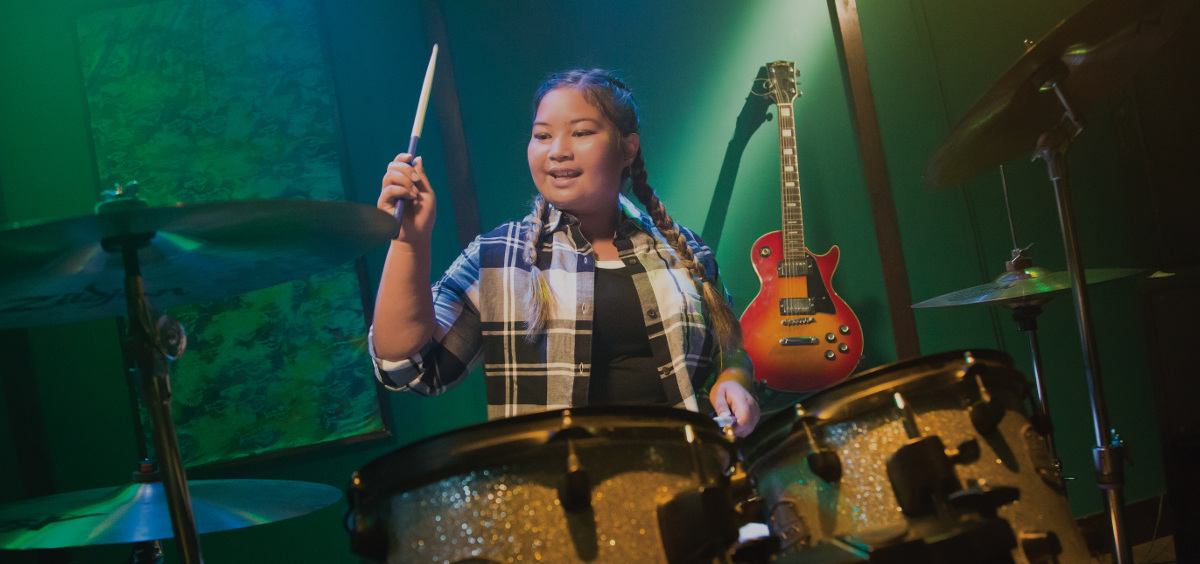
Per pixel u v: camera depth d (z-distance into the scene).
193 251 1.08
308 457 2.14
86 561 2.07
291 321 2.17
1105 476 1.56
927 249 2.49
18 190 2.11
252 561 2.11
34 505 1.41
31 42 2.14
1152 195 2.39
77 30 2.15
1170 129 2.37
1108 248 2.62
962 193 2.53
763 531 1.25
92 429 2.09
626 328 1.57
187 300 1.33
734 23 2.45
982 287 2.06
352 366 2.18
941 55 2.54
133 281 1.00
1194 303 2.21
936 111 2.52
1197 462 2.20
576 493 0.80
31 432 2.04
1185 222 2.34
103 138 2.13
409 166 1.33
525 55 2.35
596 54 2.38
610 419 0.86
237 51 2.19
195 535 1.06
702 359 1.63
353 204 0.97
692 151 2.40
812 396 1.05
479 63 2.33
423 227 1.35
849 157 2.48
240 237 1.04
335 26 2.27
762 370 2.23
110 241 0.97
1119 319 2.62
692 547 0.80
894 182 2.49
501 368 1.54
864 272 2.45
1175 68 2.35
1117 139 2.63
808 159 2.46
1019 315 2.05
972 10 2.58
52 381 2.08
